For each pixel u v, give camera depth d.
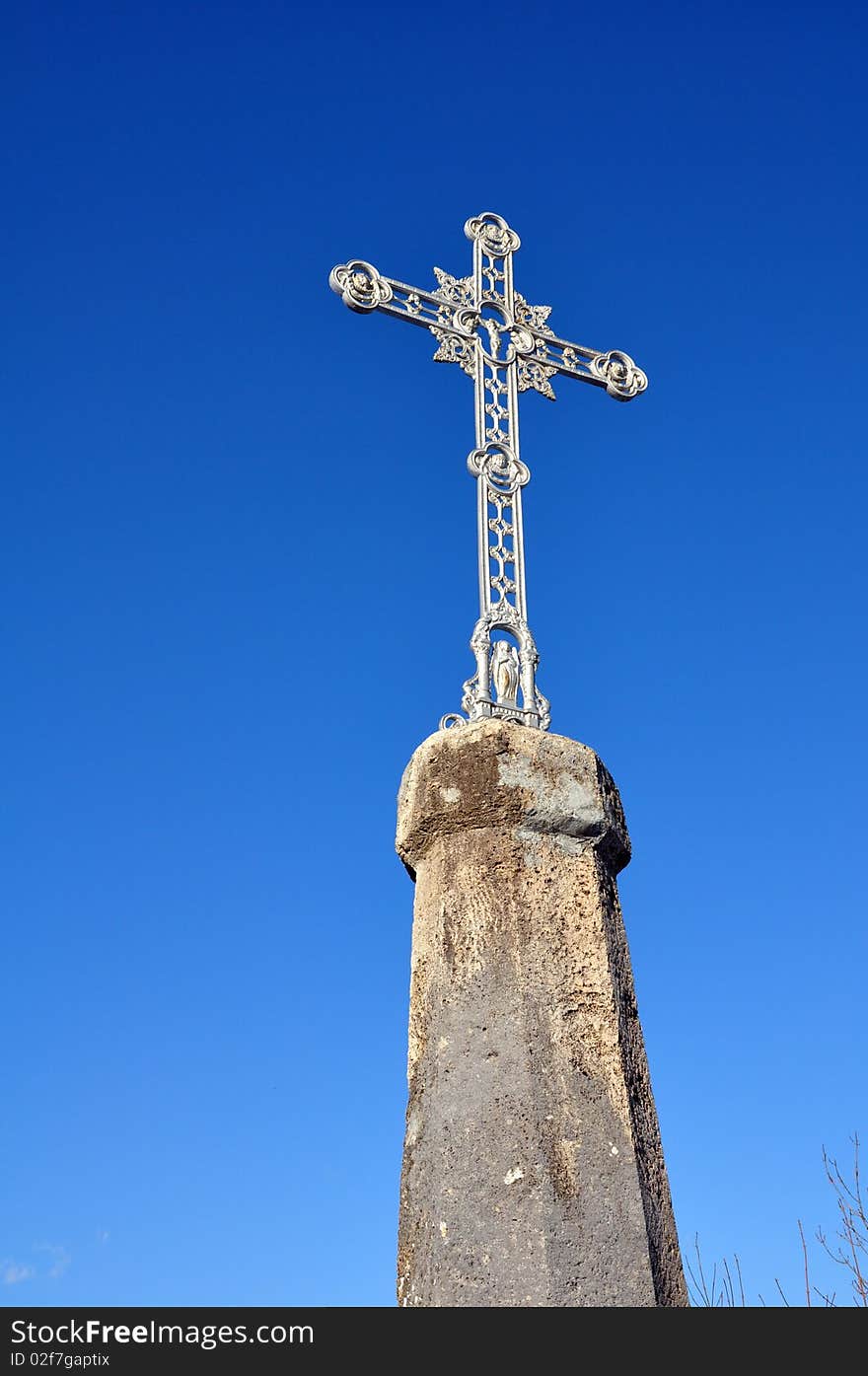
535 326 7.05
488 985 5.39
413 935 5.71
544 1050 5.29
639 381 7.30
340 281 6.56
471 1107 5.21
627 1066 5.41
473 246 7.02
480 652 6.06
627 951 5.76
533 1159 5.09
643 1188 5.20
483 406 6.71
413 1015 5.56
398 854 5.91
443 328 6.77
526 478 6.57
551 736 5.78
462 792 5.65
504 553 6.37
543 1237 4.96
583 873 5.65
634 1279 5.00
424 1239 5.11
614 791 5.91
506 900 5.51
